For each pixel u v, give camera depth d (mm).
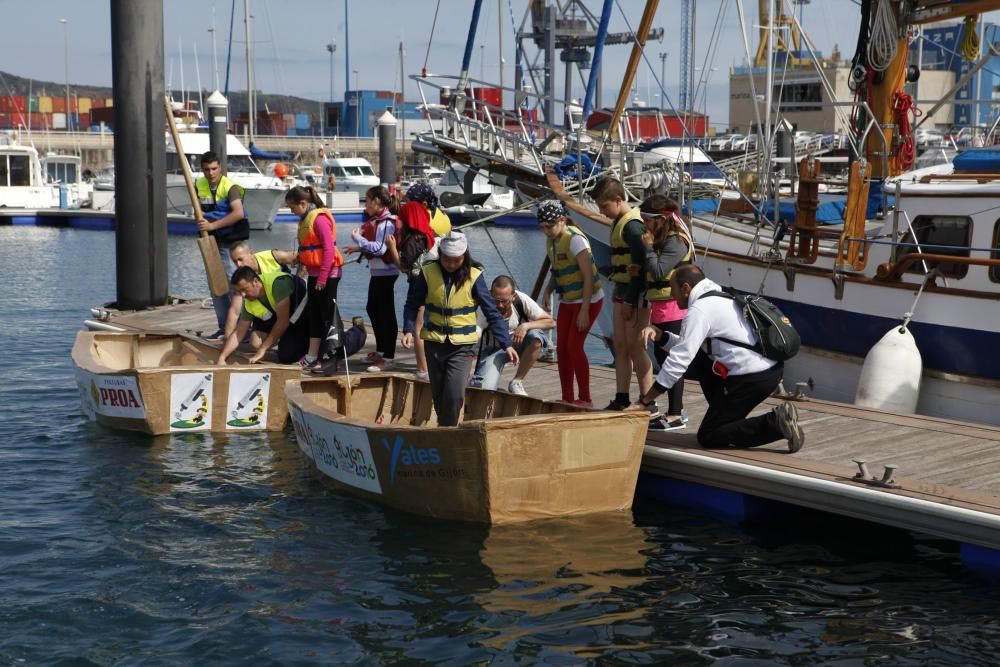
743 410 7305
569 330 8367
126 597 5859
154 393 9133
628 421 7145
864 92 11328
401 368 10367
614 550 6691
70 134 69312
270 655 5230
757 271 10836
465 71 18031
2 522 7016
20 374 12344
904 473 6891
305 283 10234
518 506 6965
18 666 5059
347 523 7082
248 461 8516
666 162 13734
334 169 54844
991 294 8891
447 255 7164
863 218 9875
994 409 8977
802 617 5805
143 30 14320
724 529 7141
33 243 33719
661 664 5234
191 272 26875
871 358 9312
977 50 11312
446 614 5727
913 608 5938
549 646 5391
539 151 14891
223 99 39500
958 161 10219
